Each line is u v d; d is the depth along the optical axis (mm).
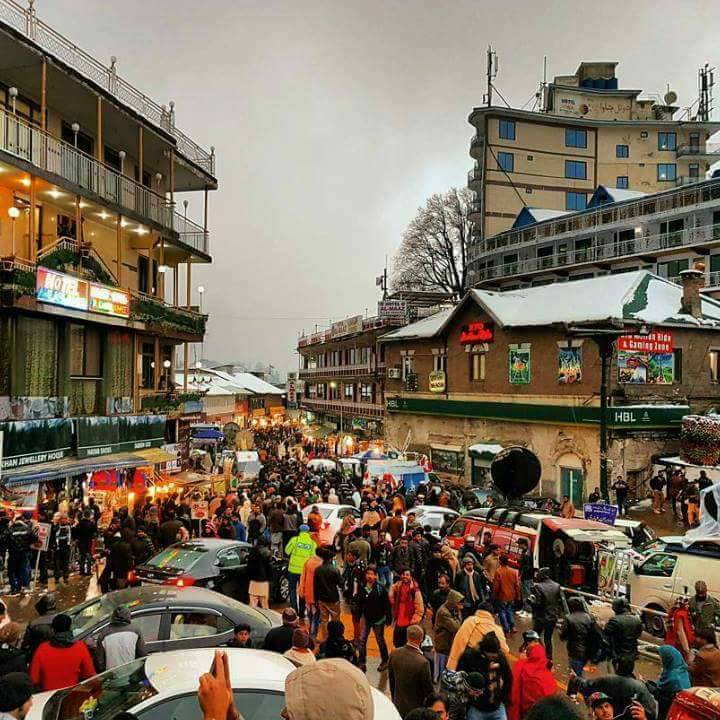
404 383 40219
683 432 26016
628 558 13500
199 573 11781
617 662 7422
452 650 8469
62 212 23797
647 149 69250
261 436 60344
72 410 22141
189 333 29844
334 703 2650
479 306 33594
